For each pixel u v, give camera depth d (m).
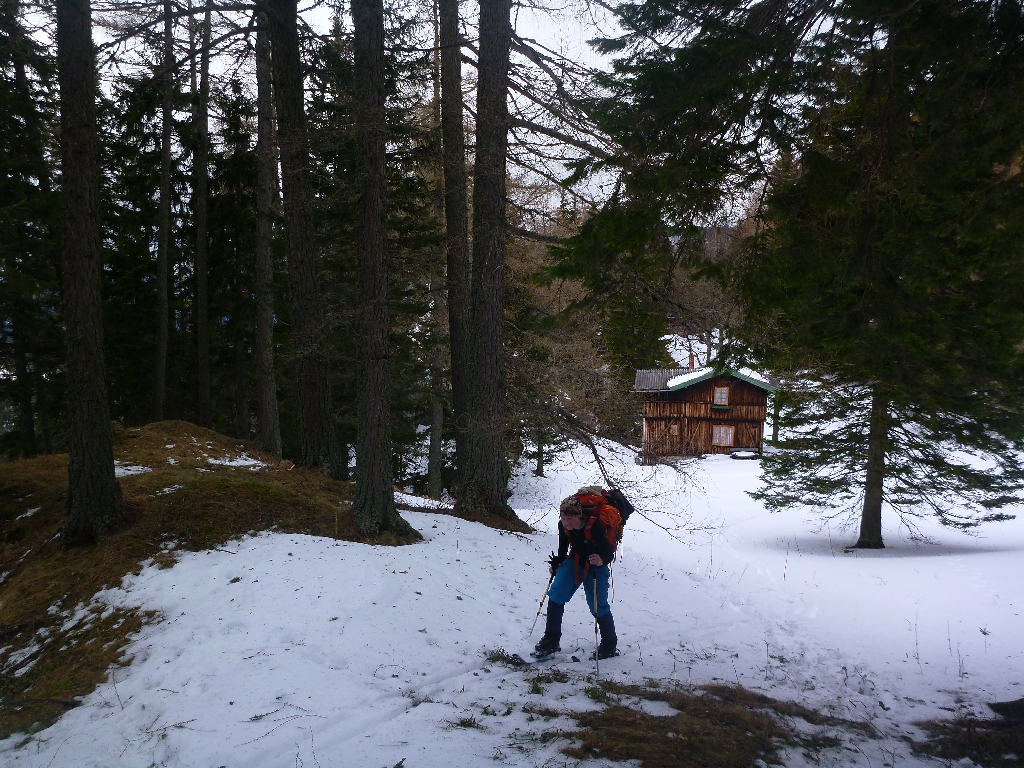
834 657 6.14
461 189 11.91
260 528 8.11
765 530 17.41
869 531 14.54
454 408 11.98
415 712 4.39
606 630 5.81
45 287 14.95
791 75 4.30
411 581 6.94
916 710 4.81
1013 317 4.91
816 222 4.60
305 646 5.32
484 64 10.08
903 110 4.23
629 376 14.30
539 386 12.65
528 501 26.05
